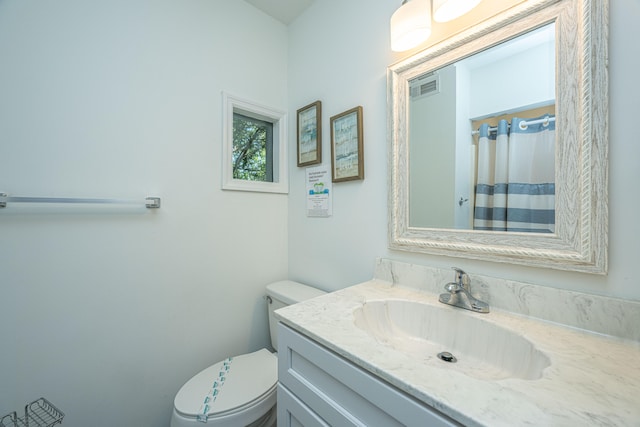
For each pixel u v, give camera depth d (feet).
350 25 4.20
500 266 2.70
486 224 2.79
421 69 3.29
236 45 4.79
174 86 4.07
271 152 5.58
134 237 3.71
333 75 4.50
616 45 2.06
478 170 2.86
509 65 2.62
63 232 3.21
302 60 5.17
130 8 3.68
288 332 2.57
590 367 1.73
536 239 2.44
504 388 1.53
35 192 3.04
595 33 2.11
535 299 2.43
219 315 4.56
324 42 4.67
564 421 1.28
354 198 4.16
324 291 4.64
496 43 2.69
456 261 3.04
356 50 4.10
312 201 4.92
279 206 5.43
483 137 2.82
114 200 3.41
